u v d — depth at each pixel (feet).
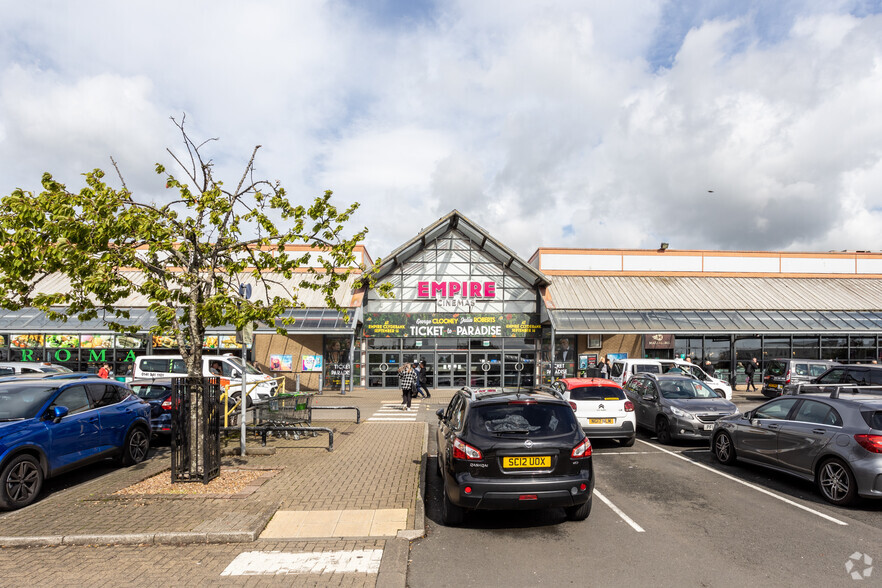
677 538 19.10
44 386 26.68
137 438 31.60
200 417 25.95
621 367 62.59
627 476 28.68
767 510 22.50
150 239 23.57
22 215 21.83
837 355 88.43
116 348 80.74
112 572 15.84
